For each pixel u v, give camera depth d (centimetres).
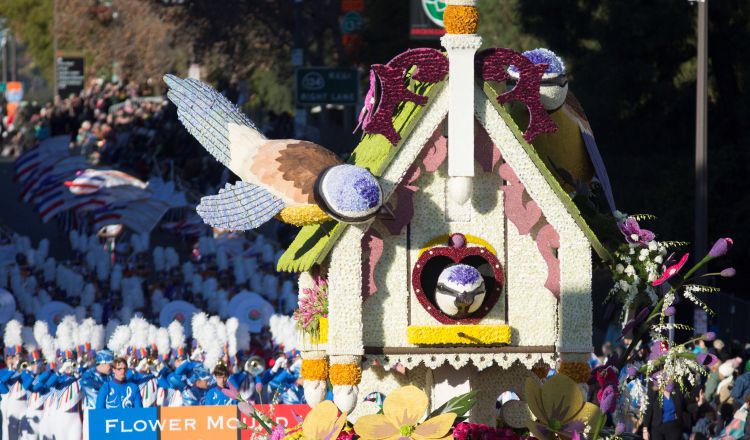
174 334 3241
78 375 3172
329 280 1548
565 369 1584
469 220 1597
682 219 4678
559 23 5088
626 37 4859
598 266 1722
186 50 11031
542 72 1576
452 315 1572
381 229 1569
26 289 4750
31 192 6406
